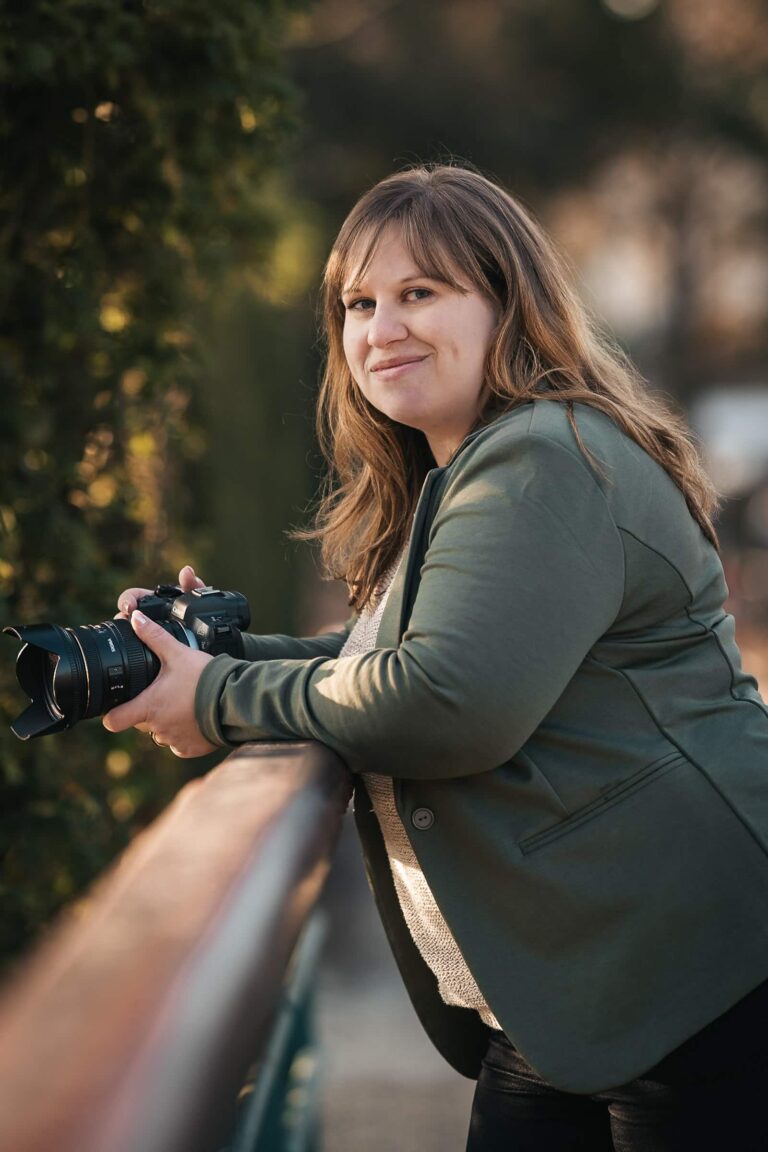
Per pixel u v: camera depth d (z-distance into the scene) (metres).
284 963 1.11
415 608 1.82
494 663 1.72
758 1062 1.85
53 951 1.00
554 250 2.13
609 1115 2.05
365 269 2.03
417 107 19.89
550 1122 2.07
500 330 2.02
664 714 1.89
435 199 2.03
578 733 1.88
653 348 29.12
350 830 9.71
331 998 7.00
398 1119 5.60
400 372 2.04
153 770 4.01
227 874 1.15
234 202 3.54
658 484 1.93
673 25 23.67
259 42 3.24
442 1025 2.26
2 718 2.93
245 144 3.34
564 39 21.89
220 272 3.76
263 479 6.94
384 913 2.21
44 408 3.21
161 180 3.23
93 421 3.35
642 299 31.22
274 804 1.41
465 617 1.74
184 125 3.24
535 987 1.84
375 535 2.37
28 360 3.16
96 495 3.49
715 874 1.83
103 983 0.91
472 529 1.80
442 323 2.01
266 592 6.98
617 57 22.22
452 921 1.88
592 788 1.85
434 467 2.36
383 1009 6.89
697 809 1.84
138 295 3.39
